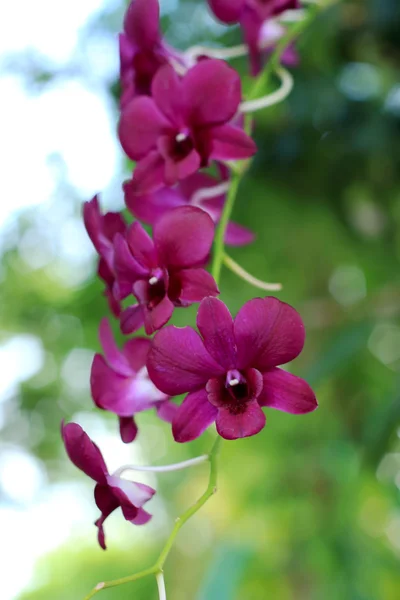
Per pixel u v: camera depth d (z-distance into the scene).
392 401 0.72
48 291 1.39
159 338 0.46
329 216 0.97
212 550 1.24
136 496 0.48
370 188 0.94
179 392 0.47
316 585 0.92
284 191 0.93
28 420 1.59
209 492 0.48
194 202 0.55
